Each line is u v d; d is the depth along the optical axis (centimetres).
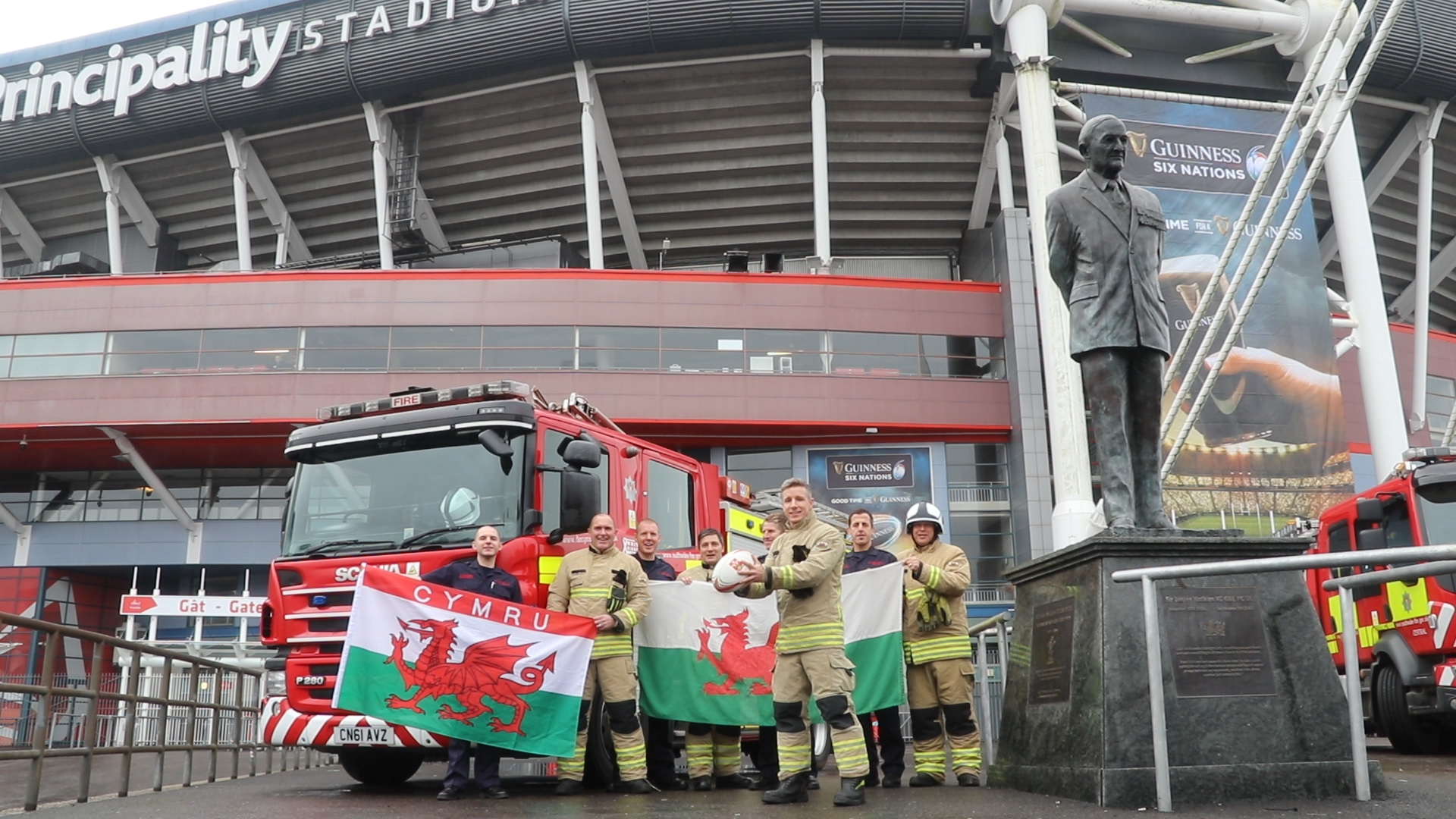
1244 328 3198
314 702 844
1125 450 684
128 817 638
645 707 823
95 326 3672
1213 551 629
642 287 3703
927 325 3834
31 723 707
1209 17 3466
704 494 1144
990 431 3791
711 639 835
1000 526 3784
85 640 769
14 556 4038
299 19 3872
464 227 4425
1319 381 3188
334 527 894
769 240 4372
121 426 3603
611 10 3512
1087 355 700
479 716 761
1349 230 3469
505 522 848
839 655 644
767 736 843
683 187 4144
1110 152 711
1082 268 707
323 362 3612
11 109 4131
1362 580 583
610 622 794
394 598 768
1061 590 661
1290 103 3772
